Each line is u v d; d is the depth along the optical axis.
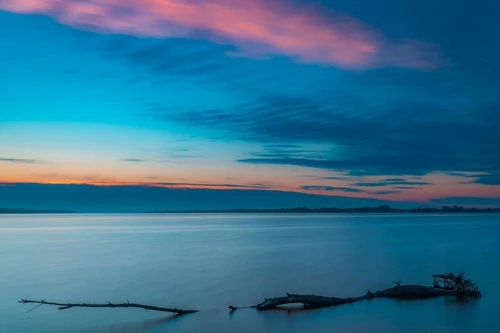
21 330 26.05
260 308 30.47
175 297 34.97
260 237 109.25
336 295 35.94
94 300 34.09
